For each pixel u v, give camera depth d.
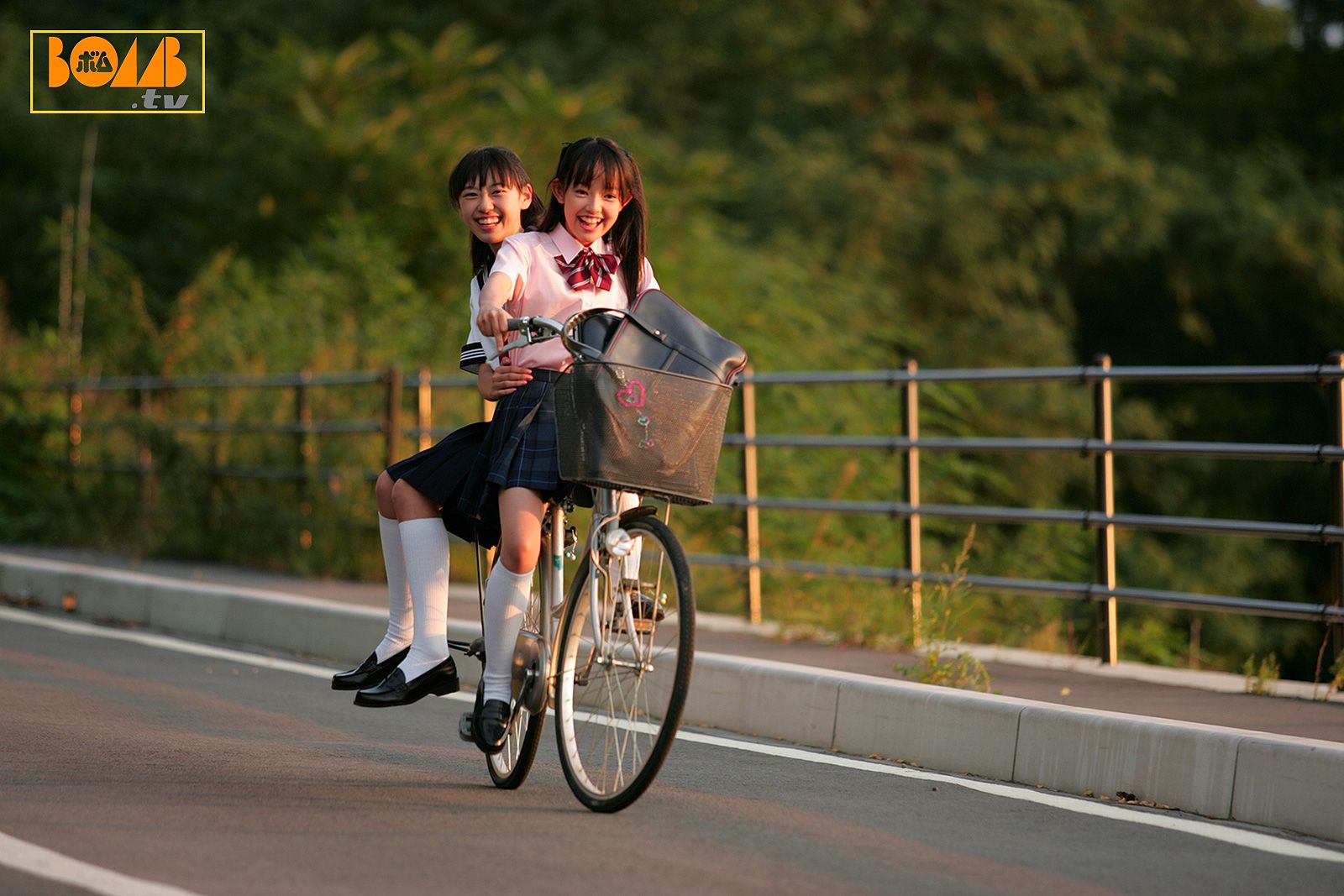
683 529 44.06
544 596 18.16
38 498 51.22
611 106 83.69
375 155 78.00
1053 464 85.06
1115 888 15.06
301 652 32.69
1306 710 23.14
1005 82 99.50
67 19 107.94
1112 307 101.44
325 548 41.81
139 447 48.53
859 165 90.12
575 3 96.00
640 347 16.66
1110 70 98.06
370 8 98.31
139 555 46.50
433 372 50.91
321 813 17.36
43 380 56.44
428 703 25.92
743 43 96.06
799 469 48.28
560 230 17.95
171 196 93.75
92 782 18.72
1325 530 25.98
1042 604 43.00
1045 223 91.06
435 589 18.38
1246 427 98.94
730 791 19.23
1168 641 43.69
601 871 15.09
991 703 21.02
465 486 18.23
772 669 23.95
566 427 16.47
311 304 56.88
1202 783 18.80
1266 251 91.56
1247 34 101.50
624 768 17.44
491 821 17.11
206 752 20.88
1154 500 90.94
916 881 15.10
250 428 45.66
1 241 96.62
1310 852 16.72
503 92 81.06
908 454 32.59
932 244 87.94
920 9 94.44
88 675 27.92
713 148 90.31
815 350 67.06
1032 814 18.33
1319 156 102.94
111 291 62.47
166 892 14.05
